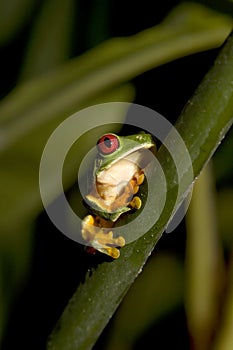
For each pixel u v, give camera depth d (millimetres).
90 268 532
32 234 725
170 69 719
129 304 784
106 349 784
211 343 637
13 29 736
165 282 779
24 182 653
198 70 723
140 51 649
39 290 771
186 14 662
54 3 736
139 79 710
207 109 498
